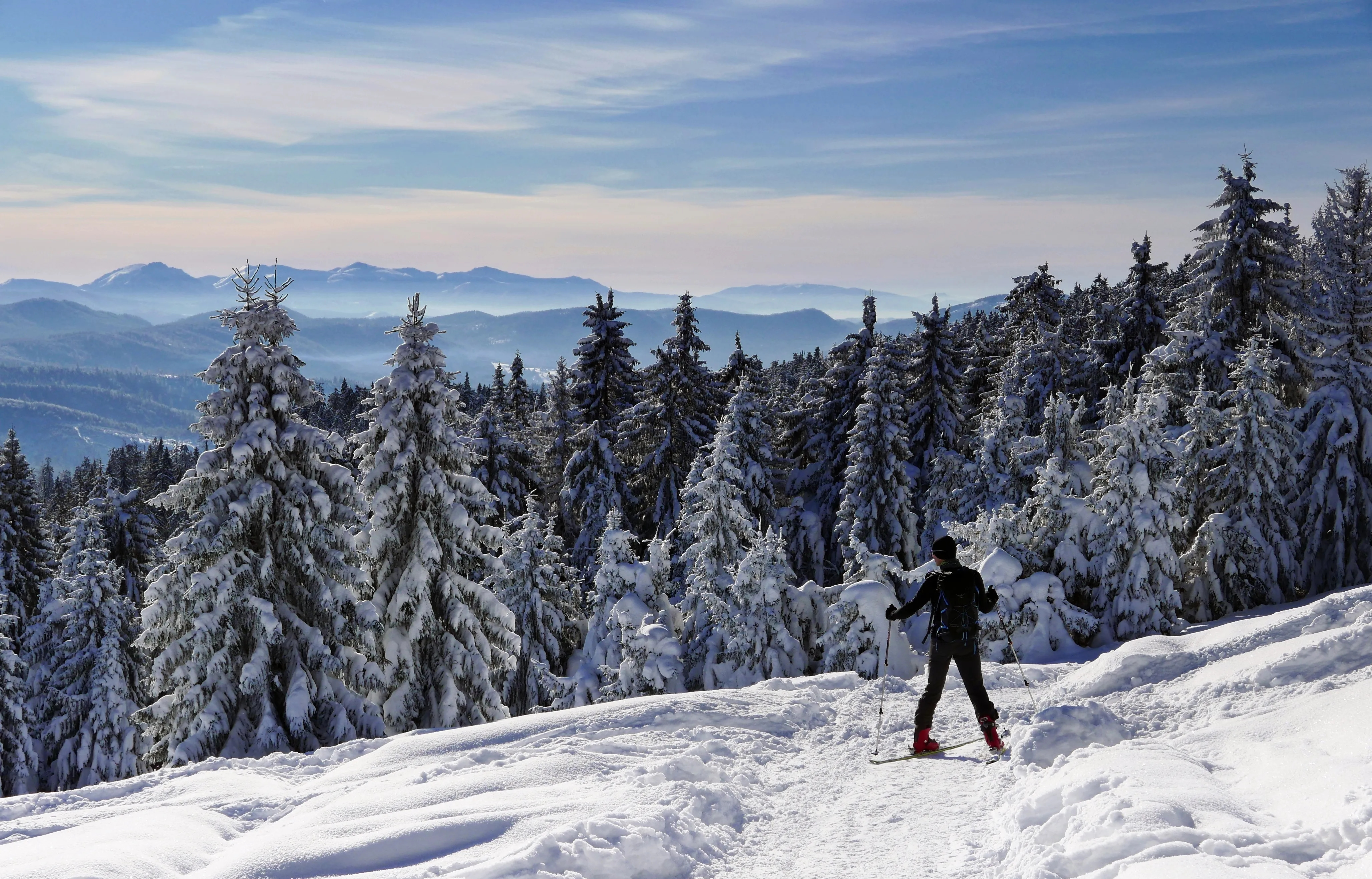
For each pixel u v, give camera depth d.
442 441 20.72
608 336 45.12
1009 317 50.81
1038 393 42.19
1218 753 6.70
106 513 42.44
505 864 4.96
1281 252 33.47
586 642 23.84
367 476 20.42
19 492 38.41
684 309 41.16
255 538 18.56
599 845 5.33
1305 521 26.98
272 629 17.34
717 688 21.22
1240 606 25.08
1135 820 4.69
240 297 18.80
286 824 6.50
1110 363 44.22
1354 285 28.59
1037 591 20.38
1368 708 6.39
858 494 36.91
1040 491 22.78
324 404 19.61
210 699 17.42
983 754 7.82
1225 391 32.28
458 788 6.84
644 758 7.76
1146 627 20.55
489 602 21.00
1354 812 4.39
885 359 37.28
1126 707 9.07
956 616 7.98
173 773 8.29
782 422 49.31
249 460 18.12
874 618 19.02
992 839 5.60
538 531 26.84
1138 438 21.12
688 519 31.64
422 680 20.55
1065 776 5.89
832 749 8.37
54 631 32.19
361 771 8.01
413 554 20.69
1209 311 33.84
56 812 7.29
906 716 9.23
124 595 40.84
